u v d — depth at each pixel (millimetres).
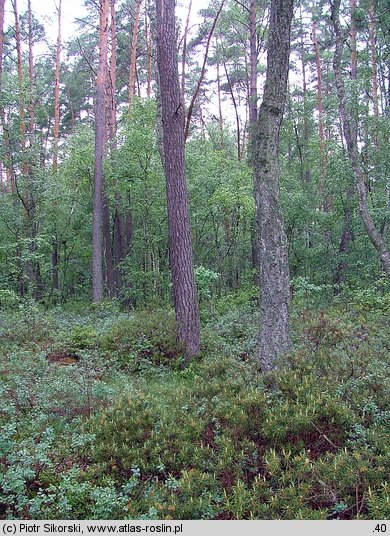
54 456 4465
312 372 5387
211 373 6664
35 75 21969
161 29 8844
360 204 13125
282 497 3518
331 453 4094
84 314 14180
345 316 10836
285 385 5008
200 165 16453
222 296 16250
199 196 16453
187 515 3504
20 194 18391
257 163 6691
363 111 14547
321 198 18578
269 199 6602
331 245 17625
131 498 3768
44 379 6594
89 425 5039
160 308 13844
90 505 3662
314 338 7348
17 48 18562
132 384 7102
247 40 22234
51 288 22516
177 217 8930
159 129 15188
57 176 18797
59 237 21609
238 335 9781
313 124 23969
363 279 15664
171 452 4293
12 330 10305
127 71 25391
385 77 19750
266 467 3889
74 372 7168
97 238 15969
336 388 4980
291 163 22859
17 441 4766
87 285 25953
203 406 5016
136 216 18984
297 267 18203
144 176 15711
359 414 4672
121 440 4574
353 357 6070
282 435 4242
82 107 32938
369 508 3340
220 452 4215
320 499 3598
